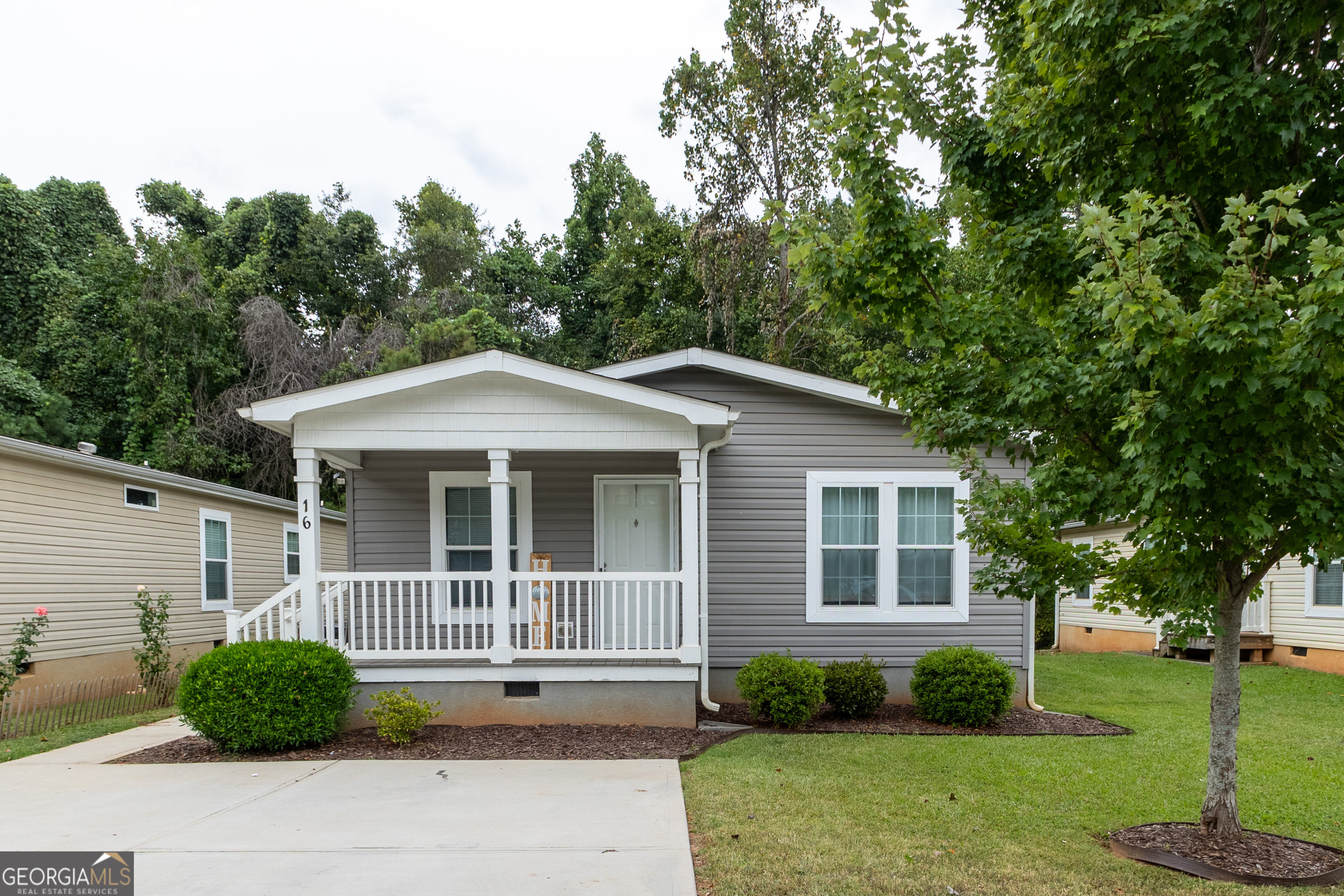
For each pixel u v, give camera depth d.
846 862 4.27
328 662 7.26
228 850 4.50
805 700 7.96
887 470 9.76
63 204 26.41
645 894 3.85
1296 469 3.39
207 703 6.86
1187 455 3.34
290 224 27.92
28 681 9.59
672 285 24.45
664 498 9.87
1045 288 4.66
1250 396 3.12
